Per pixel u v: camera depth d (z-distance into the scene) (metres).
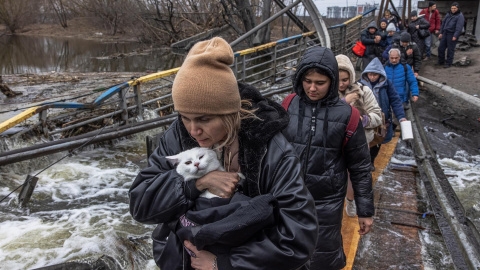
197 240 1.39
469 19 18.34
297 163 1.51
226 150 1.58
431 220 4.15
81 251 3.86
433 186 4.73
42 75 11.73
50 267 3.15
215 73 1.40
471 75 12.31
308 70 2.52
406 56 9.16
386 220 4.11
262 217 1.35
